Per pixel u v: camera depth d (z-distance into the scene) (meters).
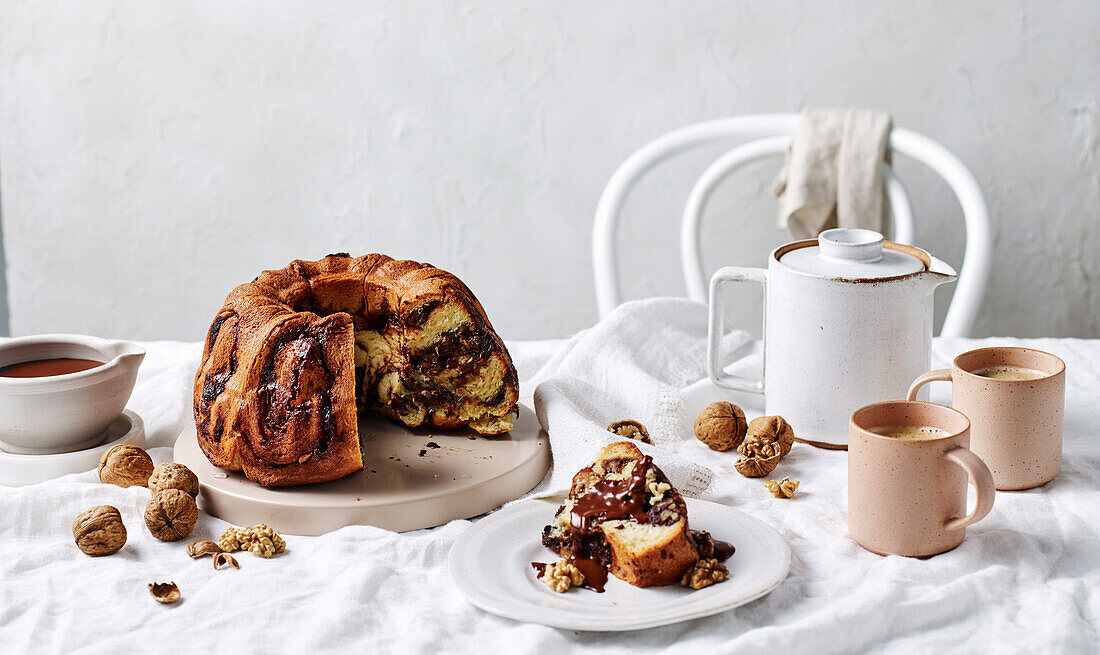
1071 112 2.54
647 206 2.72
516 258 2.79
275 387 1.47
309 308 1.62
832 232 1.64
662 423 1.65
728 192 2.68
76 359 1.60
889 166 2.20
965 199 2.11
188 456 1.55
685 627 1.30
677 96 2.63
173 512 1.42
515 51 2.63
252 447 1.47
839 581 1.36
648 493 1.37
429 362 1.58
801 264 1.59
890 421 1.42
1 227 2.84
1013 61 2.52
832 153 2.19
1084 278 2.65
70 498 1.46
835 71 2.57
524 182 2.73
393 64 2.65
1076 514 1.44
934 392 1.73
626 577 1.35
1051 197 2.61
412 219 2.77
